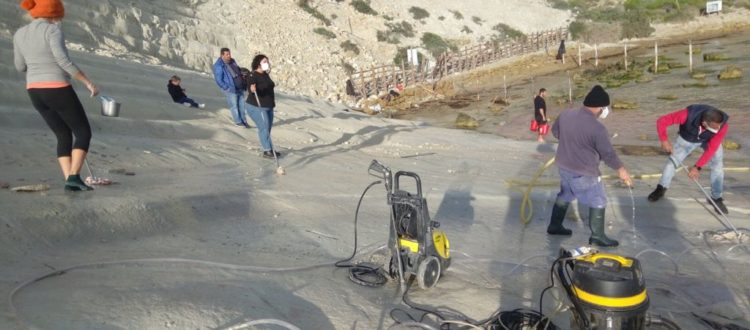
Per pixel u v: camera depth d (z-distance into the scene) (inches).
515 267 223.6
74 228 207.8
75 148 240.1
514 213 321.7
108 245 205.9
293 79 1208.2
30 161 297.1
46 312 140.3
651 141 686.5
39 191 237.6
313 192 324.8
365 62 1432.1
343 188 345.7
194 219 249.6
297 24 1441.9
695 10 2214.6
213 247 219.8
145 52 979.3
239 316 154.2
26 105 417.1
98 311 144.3
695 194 373.4
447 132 733.3
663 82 1174.3
